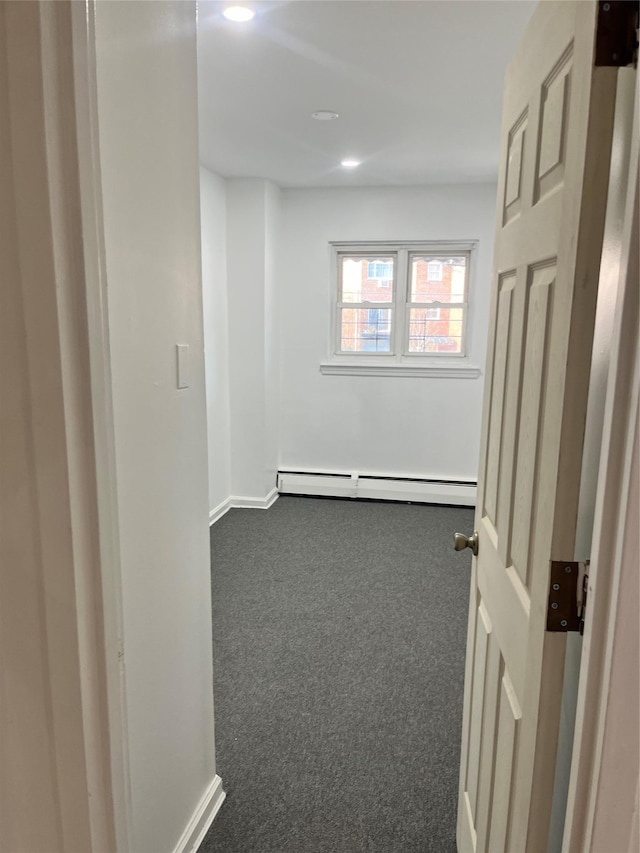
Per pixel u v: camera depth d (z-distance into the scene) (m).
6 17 0.62
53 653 0.74
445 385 4.44
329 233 4.37
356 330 4.58
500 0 1.69
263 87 2.34
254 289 4.14
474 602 1.41
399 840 1.56
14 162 0.64
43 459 0.69
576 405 0.74
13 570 0.73
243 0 1.69
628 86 0.69
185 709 1.43
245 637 2.58
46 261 0.65
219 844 1.53
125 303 1.08
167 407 1.26
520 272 1.04
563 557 0.77
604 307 0.73
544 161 0.91
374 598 2.96
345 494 4.62
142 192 1.12
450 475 4.55
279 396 4.64
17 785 0.79
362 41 1.96
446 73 2.21
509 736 1.01
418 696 2.17
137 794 1.22
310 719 2.04
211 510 4.06
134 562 1.16
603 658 0.65
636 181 0.58
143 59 1.10
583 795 0.68
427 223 4.24
